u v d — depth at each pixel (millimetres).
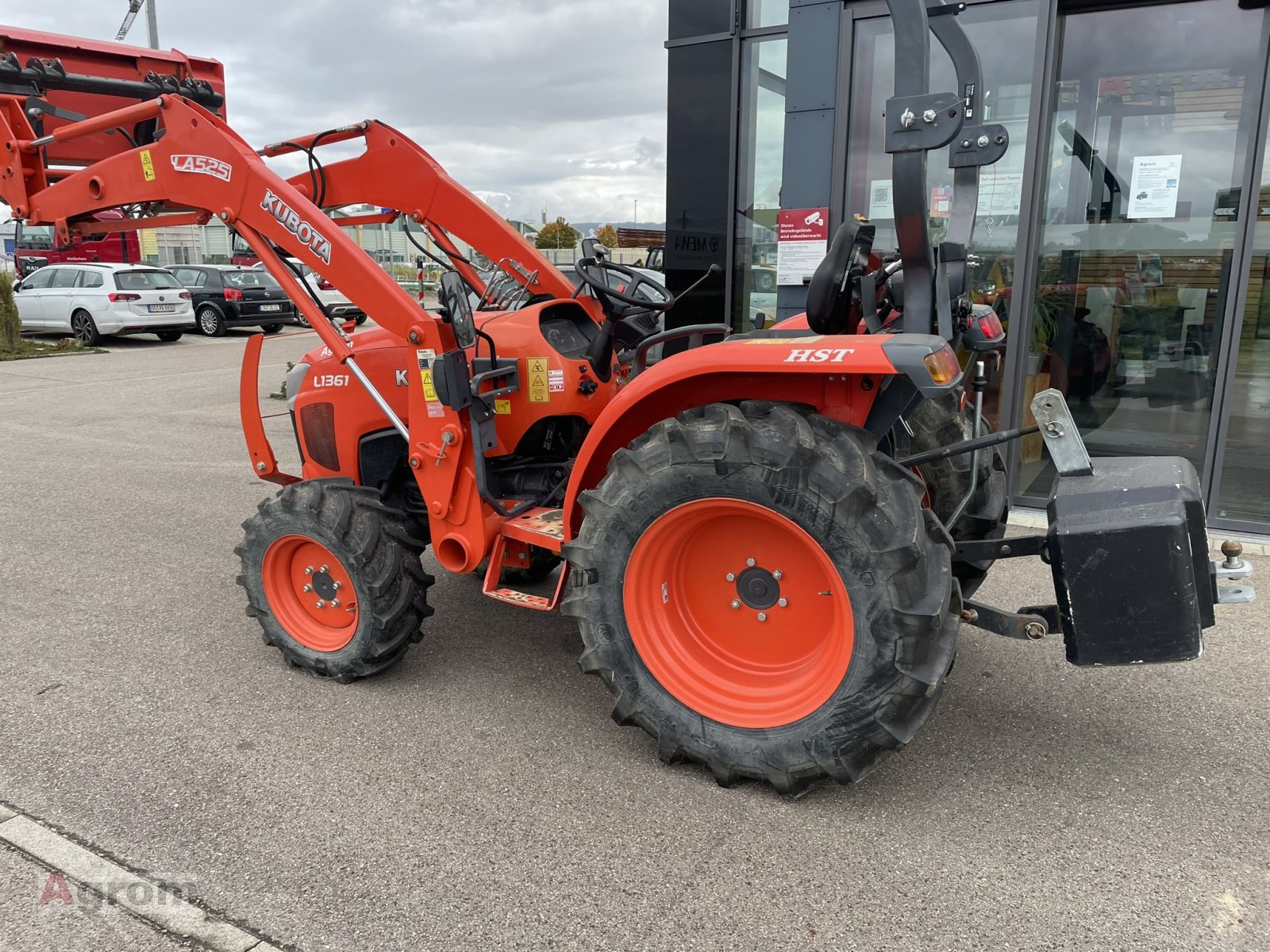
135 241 25078
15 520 5215
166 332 15992
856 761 2309
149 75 3875
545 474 3373
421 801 2441
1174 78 4730
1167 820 2348
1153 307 5016
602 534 2520
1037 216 4875
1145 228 4949
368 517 3012
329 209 4180
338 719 2910
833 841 2266
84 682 3168
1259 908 2016
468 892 2082
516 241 3811
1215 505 4871
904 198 2230
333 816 2375
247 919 1998
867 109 5191
